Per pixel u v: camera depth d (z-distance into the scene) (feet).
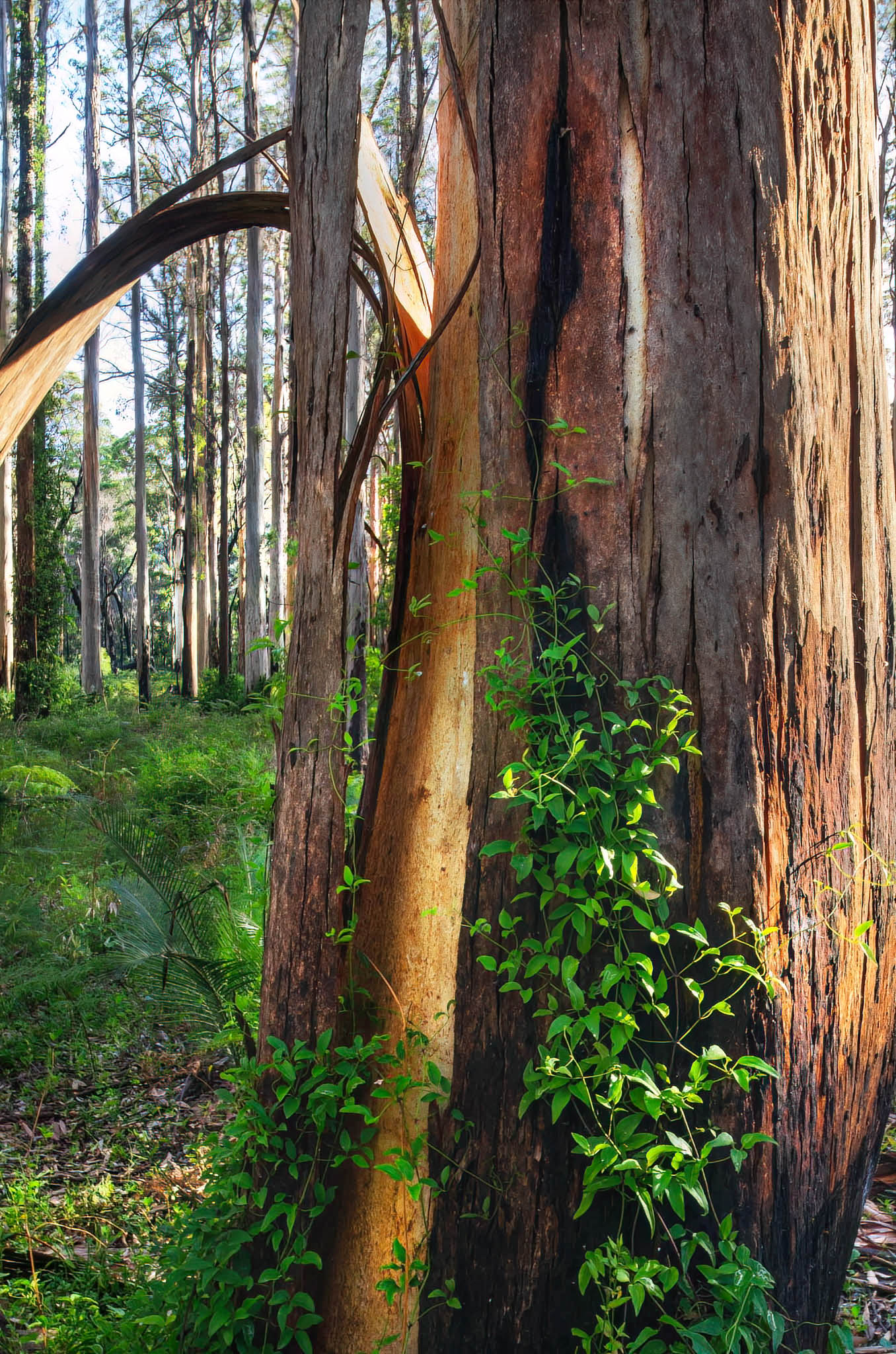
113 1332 8.14
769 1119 6.90
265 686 9.27
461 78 7.55
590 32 7.01
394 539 12.22
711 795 6.95
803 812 7.39
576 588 7.11
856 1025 7.91
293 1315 7.38
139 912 13.02
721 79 7.00
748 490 7.13
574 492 7.13
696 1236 6.47
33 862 23.85
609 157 7.02
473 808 7.29
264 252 81.97
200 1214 7.50
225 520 79.61
